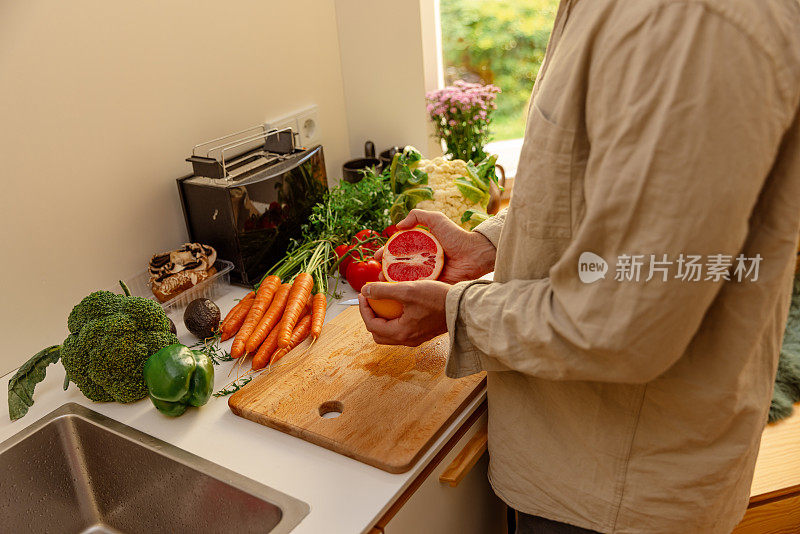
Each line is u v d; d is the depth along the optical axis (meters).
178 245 1.51
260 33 1.58
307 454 1.00
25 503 1.09
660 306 0.66
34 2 1.15
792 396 1.56
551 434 0.93
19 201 1.21
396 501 0.94
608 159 0.67
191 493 1.01
